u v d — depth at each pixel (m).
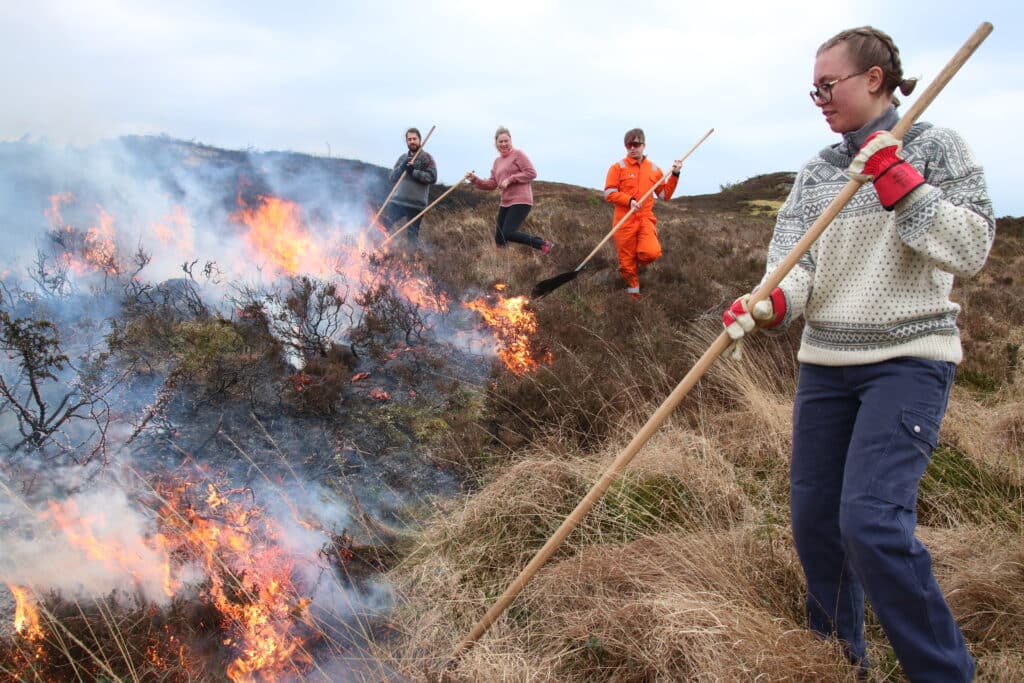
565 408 4.16
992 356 6.20
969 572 2.64
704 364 2.13
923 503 3.44
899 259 2.02
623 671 2.35
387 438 3.98
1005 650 2.33
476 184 8.38
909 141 2.05
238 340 4.49
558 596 2.68
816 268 2.18
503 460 3.85
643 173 7.25
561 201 17.20
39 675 2.20
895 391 2.00
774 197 29.34
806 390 2.26
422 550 3.16
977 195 1.90
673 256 9.63
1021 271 13.11
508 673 2.28
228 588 2.67
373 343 4.82
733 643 2.23
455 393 4.52
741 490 3.43
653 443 3.76
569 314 5.92
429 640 2.59
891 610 1.92
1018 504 3.47
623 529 3.12
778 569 2.76
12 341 3.47
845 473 2.05
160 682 2.26
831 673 2.19
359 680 2.43
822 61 2.10
